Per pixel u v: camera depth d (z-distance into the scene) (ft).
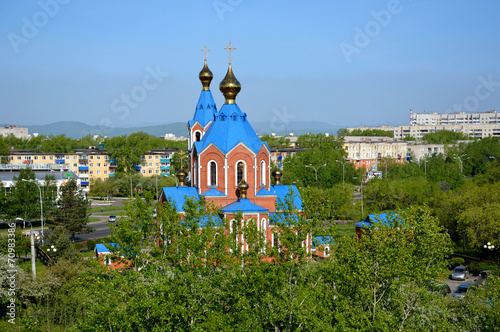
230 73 260.42
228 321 133.49
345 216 378.32
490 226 255.70
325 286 142.10
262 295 138.10
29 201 379.14
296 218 151.02
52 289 187.11
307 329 140.26
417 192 387.14
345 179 539.29
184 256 147.13
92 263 143.84
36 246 300.40
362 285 142.92
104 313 130.93
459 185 465.88
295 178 463.83
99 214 469.98
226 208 240.94
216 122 259.60
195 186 259.80
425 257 153.99
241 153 249.34
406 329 139.74
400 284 141.79
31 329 165.68
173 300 134.21
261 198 253.85
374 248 147.23
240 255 152.66
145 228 151.84
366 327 130.31
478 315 141.79
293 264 144.66
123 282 138.31
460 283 232.73
